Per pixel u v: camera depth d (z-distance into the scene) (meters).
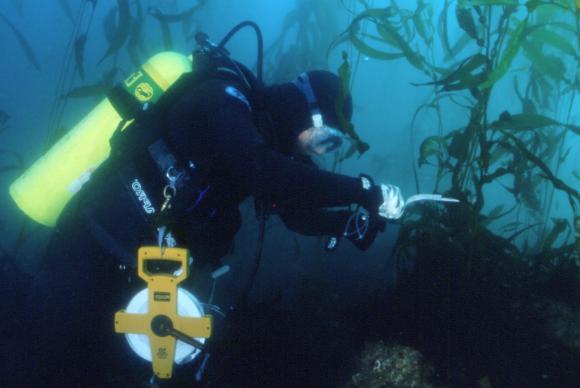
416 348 3.04
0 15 6.19
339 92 1.86
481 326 3.01
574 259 3.45
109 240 1.81
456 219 3.23
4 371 2.07
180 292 1.64
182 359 1.72
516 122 2.90
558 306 3.24
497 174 2.83
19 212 6.09
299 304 4.02
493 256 3.28
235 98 1.67
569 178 7.72
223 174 1.71
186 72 1.83
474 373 2.79
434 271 3.26
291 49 6.51
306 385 2.93
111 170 1.84
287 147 1.91
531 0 2.32
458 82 2.85
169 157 1.72
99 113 2.05
